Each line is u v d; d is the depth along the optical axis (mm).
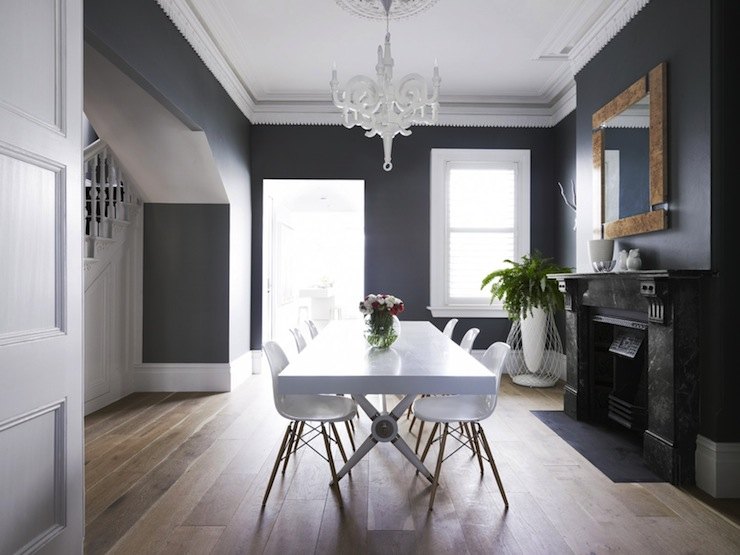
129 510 2404
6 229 1430
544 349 5219
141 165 4516
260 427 3762
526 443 3391
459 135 5848
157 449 3273
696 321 2682
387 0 3701
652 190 3090
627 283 3193
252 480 2760
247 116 5633
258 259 5809
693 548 2078
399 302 2838
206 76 4273
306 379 2109
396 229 5824
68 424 1689
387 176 5836
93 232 4141
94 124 4031
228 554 2023
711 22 2607
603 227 3750
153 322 4914
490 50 4488
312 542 2113
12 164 1455
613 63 3680
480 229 5867
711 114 2602
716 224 2596
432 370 2223
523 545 2094
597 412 3926
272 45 4410
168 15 3463
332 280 11227
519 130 5867
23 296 1497
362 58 4672
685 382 2693
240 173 5332
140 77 3102
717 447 2566
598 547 2082
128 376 4801
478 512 2383
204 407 4320
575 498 2541
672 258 2947
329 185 6230
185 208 4918
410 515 2352
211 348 4926
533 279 4973
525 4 3729
